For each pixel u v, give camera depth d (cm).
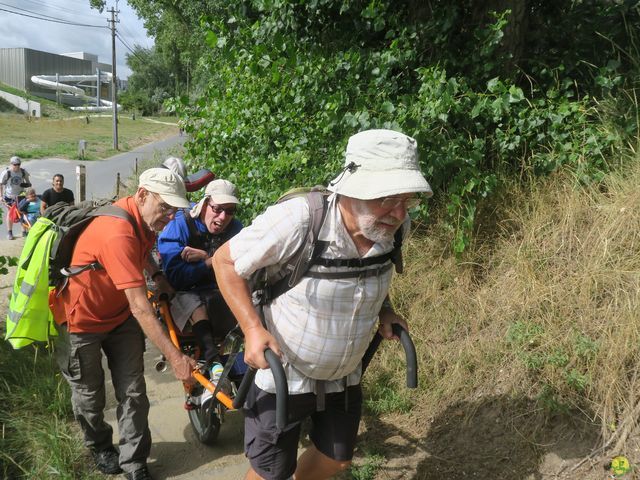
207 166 575
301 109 480
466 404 329
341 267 209
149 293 378
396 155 196
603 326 304
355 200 202
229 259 213
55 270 299
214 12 1683
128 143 3641
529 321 338
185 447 359
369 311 221
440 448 317
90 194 1770
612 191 364
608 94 418
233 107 548
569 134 406
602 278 322
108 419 393
